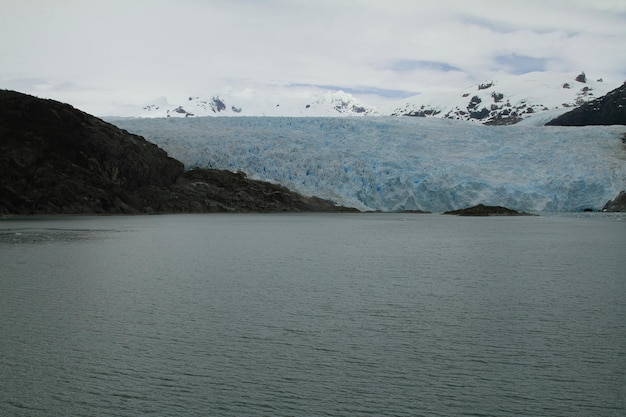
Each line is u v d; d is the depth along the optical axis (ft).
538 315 61.00
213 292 72.95
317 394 40.52
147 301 67.26
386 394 40.50
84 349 49.08
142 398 39.78
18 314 60.54
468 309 63.87
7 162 250.57
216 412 37.81
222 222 230.48
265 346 50.21
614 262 104.22
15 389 41.04
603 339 52.08
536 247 133.49
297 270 93.15
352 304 66.23
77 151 270.26
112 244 134.00
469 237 162.61
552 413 37.70
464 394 40.50
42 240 141.28
